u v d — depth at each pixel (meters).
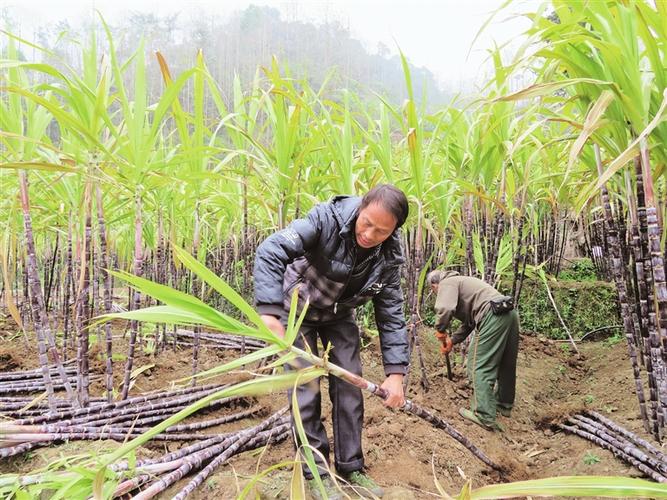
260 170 2.85
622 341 4.26
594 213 4.61
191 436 2.33
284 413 2.46
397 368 1.83
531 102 2.05
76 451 2.00
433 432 2.60
